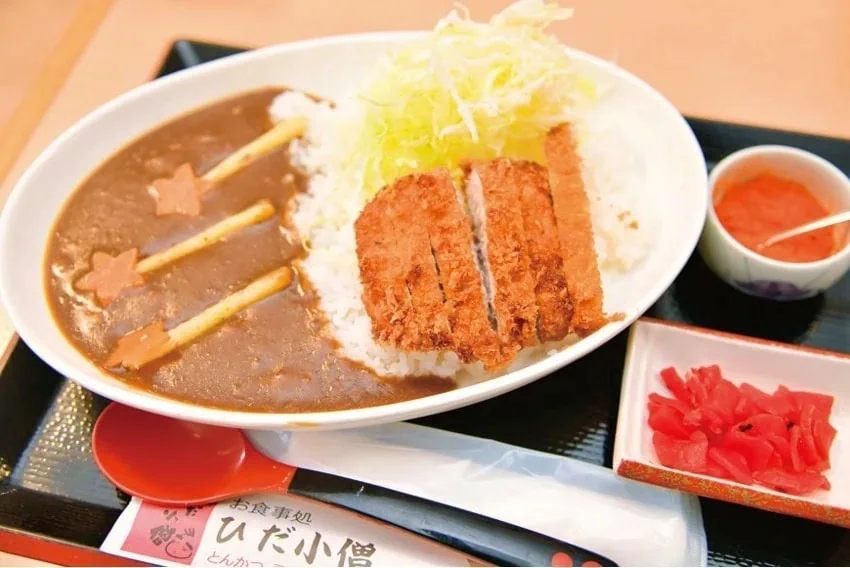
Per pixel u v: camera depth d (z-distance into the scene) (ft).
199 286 1.28
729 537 1.12
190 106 1.44
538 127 1.35
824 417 1.16
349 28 1.65
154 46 1.64
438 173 1.24
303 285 1.29
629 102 1.38
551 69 1.34
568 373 1.24
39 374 1.25
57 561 1.12
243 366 1.21
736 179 1.31
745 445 1.11
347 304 1.27
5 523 1.14
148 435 1.18
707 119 1.45
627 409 1.13
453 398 1.09
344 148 1.39
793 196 1.30
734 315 1.29
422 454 1.15
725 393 1.16
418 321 1.15
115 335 1.23
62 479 1.18
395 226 1.22
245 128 1.43
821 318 1.28
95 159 1.38
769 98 1.52
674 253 1.22
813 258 1.25
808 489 1.09
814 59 1.57
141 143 1.41
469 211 1.32
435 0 1.69
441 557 1.11
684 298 1.31
